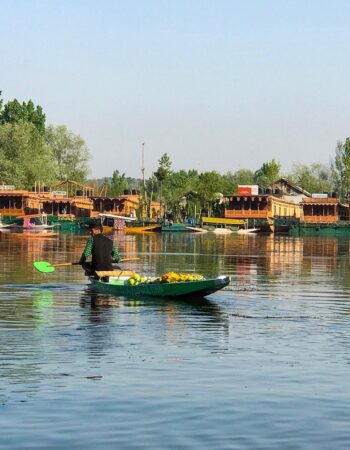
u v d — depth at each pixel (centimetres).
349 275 4275
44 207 16112
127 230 14100
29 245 7675
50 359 1766
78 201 16325
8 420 1317
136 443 1216
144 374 1631
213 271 4550
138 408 1389
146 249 7450
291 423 1312
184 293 2806
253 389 1520
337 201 16288
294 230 14650
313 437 1244
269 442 1221
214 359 1788
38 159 15850
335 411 1378
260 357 1816
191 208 17538
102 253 3159
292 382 1577
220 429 1280
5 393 1476
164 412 1368
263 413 1364
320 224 15525
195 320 2361
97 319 2359
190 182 19300
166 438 1238
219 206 17325
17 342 1967
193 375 1627
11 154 15800
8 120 18275
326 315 2523
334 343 2006
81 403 1416
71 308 2597
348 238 12231
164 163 19200
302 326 2284
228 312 2547
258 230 15175
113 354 1828
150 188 19362
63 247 7294
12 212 15112
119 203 16738
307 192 19388
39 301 2784
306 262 5584
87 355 1814
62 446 1202
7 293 3038
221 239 10875
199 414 1357
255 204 15812
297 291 3291
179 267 4906
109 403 1417
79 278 3662
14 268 4347
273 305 2755
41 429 1276
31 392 1484
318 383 1572
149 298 2855
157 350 1884
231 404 1416
